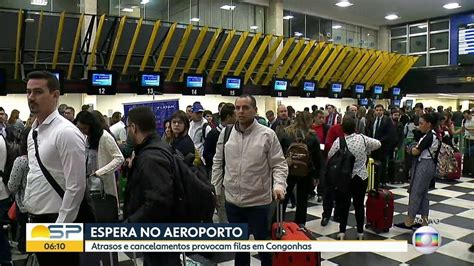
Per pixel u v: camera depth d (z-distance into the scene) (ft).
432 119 13.30
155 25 29.35
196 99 36.76
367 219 13.98
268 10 41.47
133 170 6.17
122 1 32.76
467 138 25.43
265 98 41.39
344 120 12.66
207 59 32.86
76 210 6.50
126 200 6.40
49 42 29.22
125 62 30.07
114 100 32.91
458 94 46.57
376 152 19.93
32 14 28.30
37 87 6.51
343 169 12.50
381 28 54.75
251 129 8.69
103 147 10.48
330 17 47.96
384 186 20.85
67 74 29.17
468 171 24.88
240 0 39.70
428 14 47.42
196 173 6.95
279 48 39.63
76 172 6.41
